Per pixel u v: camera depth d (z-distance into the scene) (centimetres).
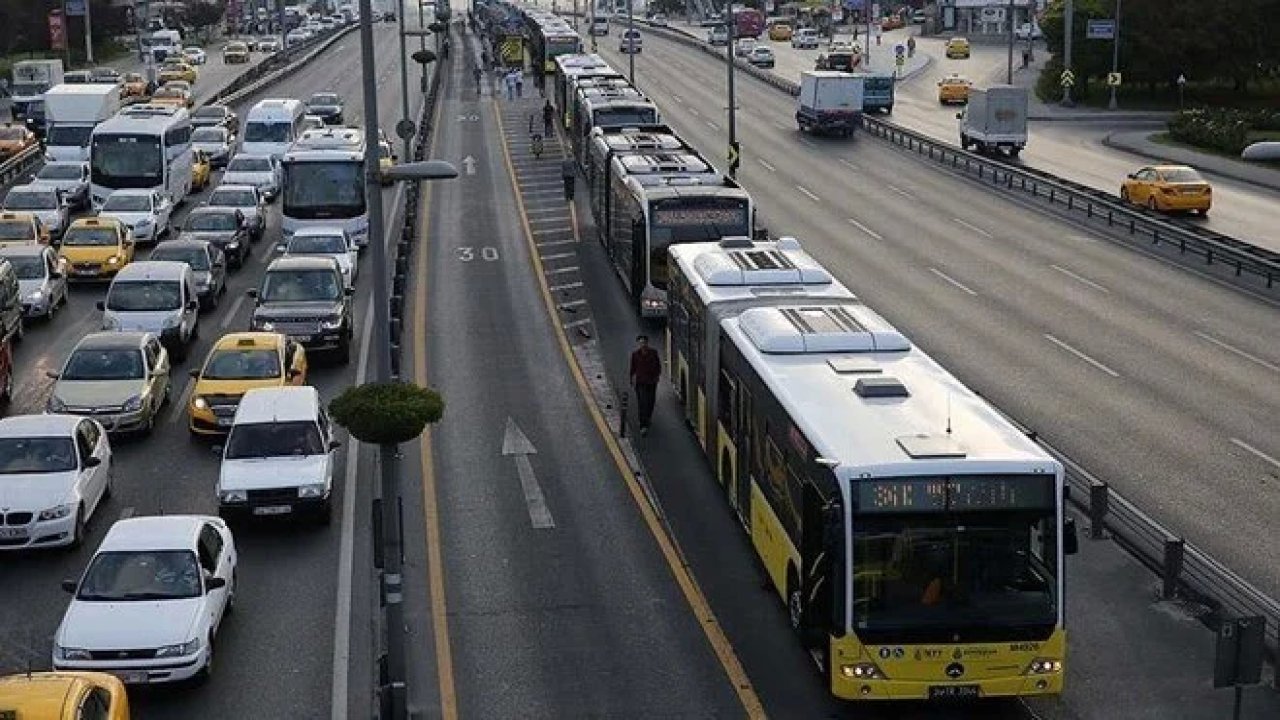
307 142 8088
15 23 19225
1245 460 4303
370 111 3066
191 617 3005
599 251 7844
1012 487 2669
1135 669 2991
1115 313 6278
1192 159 11500
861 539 2666
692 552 3734
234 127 12394
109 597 3048
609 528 3912
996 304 6462
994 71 19300
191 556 3142
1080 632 3166
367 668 3092
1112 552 3612
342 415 2834
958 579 2675
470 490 4219
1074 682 2942
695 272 4678
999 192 9819
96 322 6391
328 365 5628
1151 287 6806
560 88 13112
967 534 2673
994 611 2673
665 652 3138
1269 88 16388
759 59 19538
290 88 16875
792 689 2955
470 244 8088
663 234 6044
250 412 4097
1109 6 15612
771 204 9269
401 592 2938
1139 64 15562
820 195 9669
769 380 3322
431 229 8538
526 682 2992
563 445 4638
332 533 3909
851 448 2769
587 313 6469
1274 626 2969
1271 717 2777
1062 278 7025
